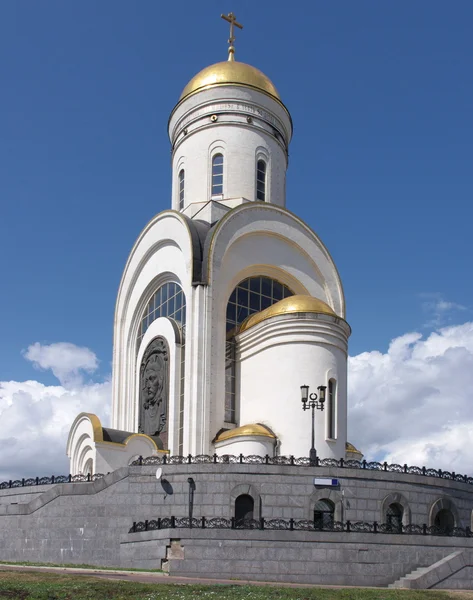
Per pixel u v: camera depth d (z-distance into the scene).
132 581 22.81
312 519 31.00
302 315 39.47
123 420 49.94
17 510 33.75
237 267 44.69
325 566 27.45
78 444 43.72
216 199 50.50
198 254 43.19
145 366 47.94
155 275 48.53
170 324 45.22
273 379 39.75
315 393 37.25
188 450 39.34
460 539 29.73
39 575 23.67
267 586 23.38
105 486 32.31
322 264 49.16
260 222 46.44
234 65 53.16
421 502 33.22
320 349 39.25
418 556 28.67
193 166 51.72
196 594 20.58
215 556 27.09
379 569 27.92
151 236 49.16
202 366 40.59
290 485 31.31
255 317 42.34
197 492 31.23
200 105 52.25
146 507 31.59
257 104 52.34
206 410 39.97
